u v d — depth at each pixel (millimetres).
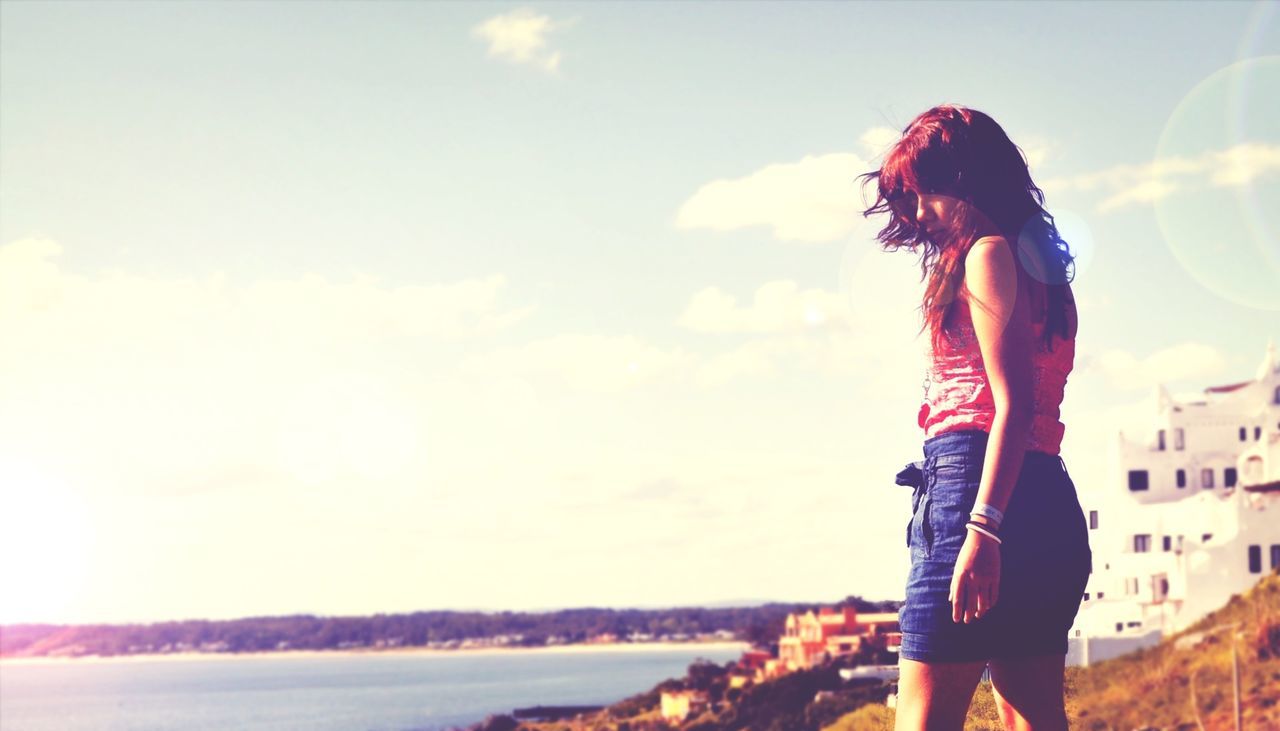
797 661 57656
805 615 55438
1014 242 1983
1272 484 37906
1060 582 1906
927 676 1915
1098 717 16078
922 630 1918
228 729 187500
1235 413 44562
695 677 85750
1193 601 35031
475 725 104062
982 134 2033
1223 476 43969
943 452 1958
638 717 77562
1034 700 1965
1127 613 27734
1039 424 1956
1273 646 22375
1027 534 1883
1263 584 29875
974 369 1956
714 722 58000
